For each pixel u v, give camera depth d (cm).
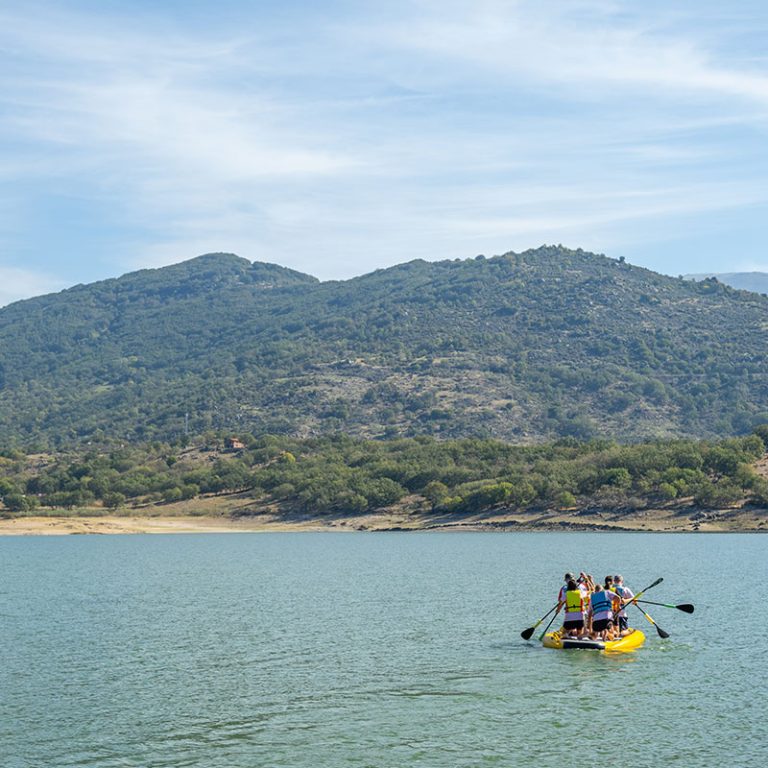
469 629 4731
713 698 3253
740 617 5003
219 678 3619
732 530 12794
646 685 3438
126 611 5622
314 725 2997
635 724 2969
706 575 7419
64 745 2809
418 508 15788
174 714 3119
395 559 9812
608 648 4025
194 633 4709
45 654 4144
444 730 2941
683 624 4762
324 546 12462
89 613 5541
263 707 3197
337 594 6444
